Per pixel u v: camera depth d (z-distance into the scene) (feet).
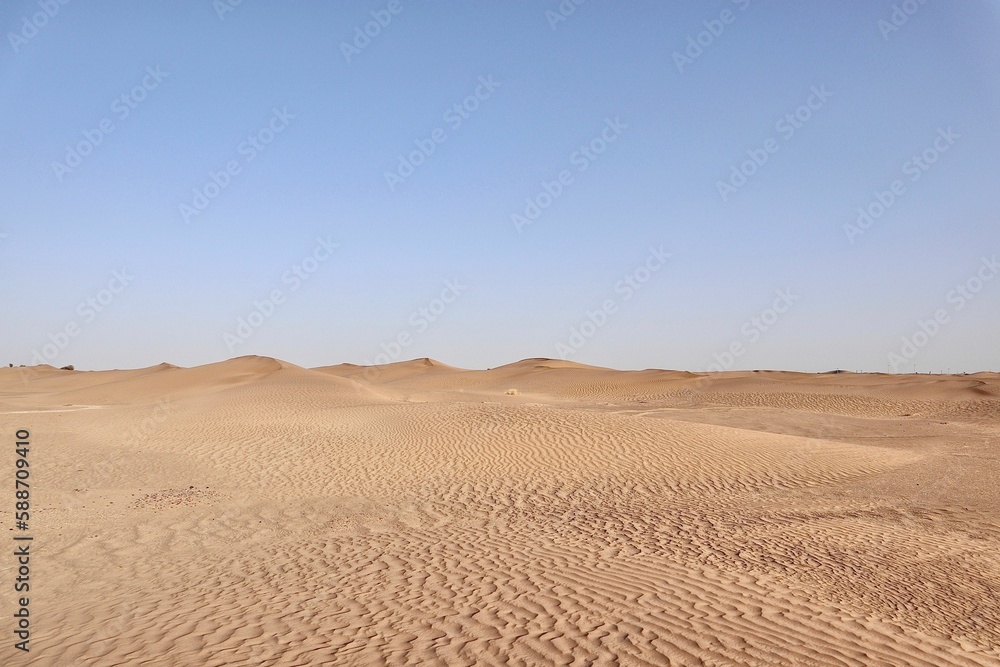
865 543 37.14
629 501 50.29
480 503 49.90
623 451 66.23
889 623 24.56
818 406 150.51
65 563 34.99
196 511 47.52
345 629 23.80
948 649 22.38
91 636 23.76
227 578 31.71
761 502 49.78
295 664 20.49
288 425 85.15
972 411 137.90
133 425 88.43
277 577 31.60
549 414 82.38
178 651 21.91
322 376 156.97
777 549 35.58
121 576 32.50
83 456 69.10
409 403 103.24
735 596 27.12
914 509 47.06
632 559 33.37
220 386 186.80
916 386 177.88
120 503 49.96
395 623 24.34
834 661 20.89
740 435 74.49
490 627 23.67
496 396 178.29
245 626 24.41
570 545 36.73
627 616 24.70
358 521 44.55
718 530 40.42
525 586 28.78
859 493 53.06
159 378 225.35
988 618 25.70
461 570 31.78
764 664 20.45
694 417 117.50
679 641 22.24
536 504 49.44
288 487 55.93
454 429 76.38
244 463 65.16
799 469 61.41
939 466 65.21
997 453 74.95
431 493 53.42
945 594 28.48
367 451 68.85
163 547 38.27
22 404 160.66
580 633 22.95
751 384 189.67
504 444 69.51
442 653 21.26
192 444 74.49
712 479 57.67
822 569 31.63
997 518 44.16
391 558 34.60
